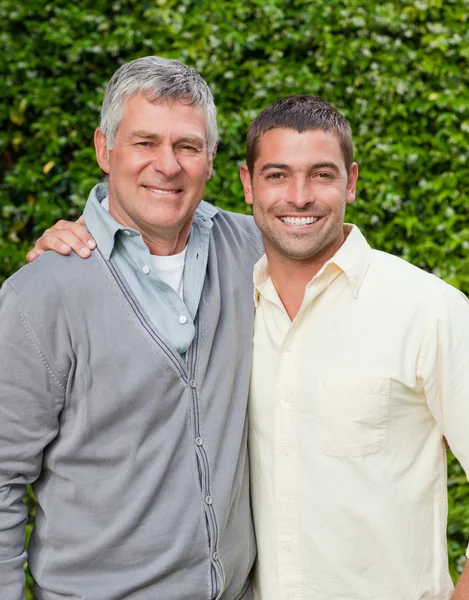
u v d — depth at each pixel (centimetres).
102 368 192
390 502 194
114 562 196
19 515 200
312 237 196
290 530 200
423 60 370
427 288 195
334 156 194
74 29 376
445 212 375
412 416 197
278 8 375
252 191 204
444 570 203
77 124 381
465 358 190
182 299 203
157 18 373
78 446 195
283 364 202
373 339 195
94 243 197
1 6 377
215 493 197
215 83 374
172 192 197
